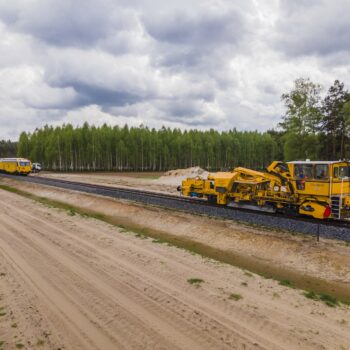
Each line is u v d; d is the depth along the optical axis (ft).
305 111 121.39
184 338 23.21
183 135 347.77
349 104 118.32
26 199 87.86
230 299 29.17
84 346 22.26
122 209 74.74
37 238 49.19
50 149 287.28
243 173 63.93
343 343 22.75
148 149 311.27
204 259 40.55
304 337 23.35
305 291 32.01
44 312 26.96
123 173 248.73
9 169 170.19
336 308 28.37
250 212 58.29
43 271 35.96
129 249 43.91
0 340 22.90
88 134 296.92
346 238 43.24
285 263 41.96
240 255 46.16
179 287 31.86
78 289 31.37
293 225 48.75
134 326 24.77
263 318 25.94
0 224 58.34
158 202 74.59
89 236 50.34
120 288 31.60
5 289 31.35
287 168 55.93
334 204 48.78
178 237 55.88
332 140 140.15
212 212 61.57
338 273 37.60
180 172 155.12
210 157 336.70
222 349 21.93
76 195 93.71
